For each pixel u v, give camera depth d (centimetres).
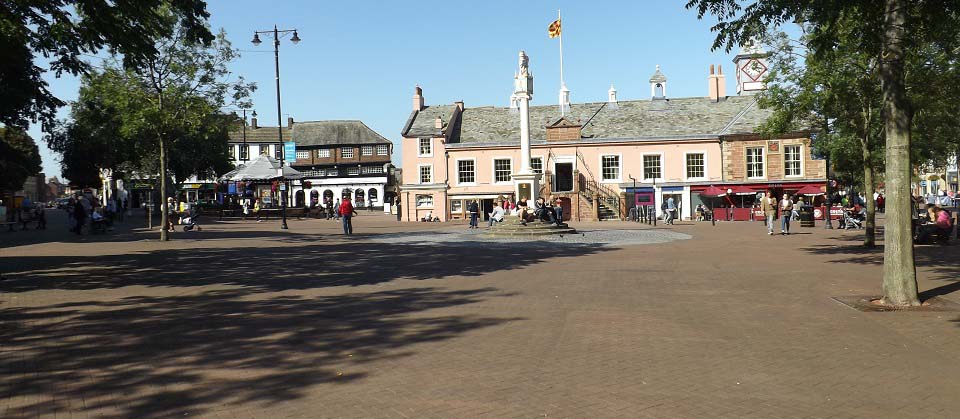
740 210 4650
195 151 5106
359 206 8494
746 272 1469
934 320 899
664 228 3466
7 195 5812
